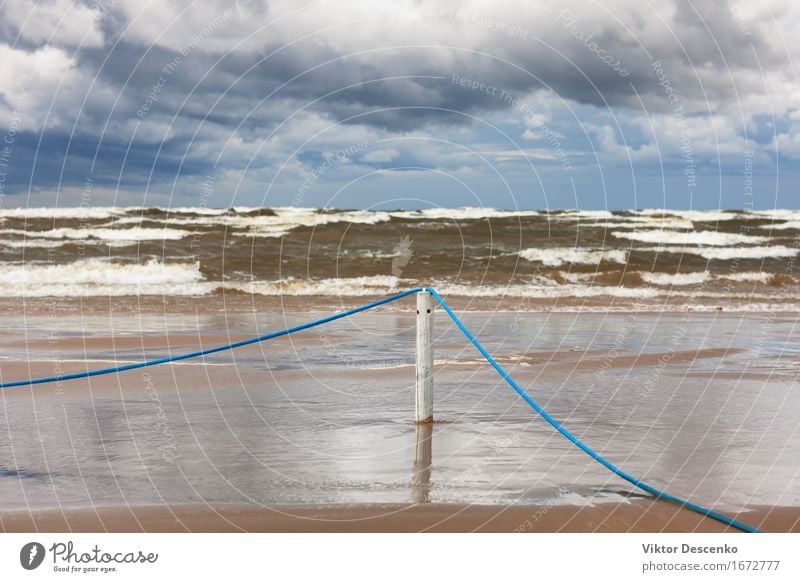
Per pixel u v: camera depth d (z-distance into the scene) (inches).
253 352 501.7
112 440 288.8
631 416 335.6
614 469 254.1
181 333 581.9
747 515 216.1
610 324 671.1
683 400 368.8
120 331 589.0
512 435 301.3
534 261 1179.3
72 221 1359.5
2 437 291.0
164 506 219.8
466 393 382.9
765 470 256.2
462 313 737.0
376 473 251.0
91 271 976.9
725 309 807.7
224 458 267.0
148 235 1299.2
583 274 1071.6
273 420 322.7
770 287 1018.1
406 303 818.8
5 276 933.2
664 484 241.1
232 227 1405.0
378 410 343.3
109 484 238.2
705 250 1358.3
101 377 407.2
